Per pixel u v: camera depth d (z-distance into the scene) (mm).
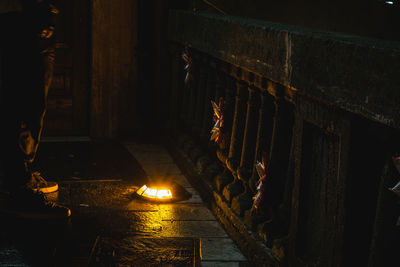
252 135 3770
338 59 2363
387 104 2018
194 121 5391
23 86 3701
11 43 3645
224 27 3953
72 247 3426
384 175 2150
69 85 6262
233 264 3369
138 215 4062
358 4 5988
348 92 2285
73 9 6094
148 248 3484
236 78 4074
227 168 4242
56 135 6285
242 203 3723
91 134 6266
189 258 3365
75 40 6168
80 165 5266
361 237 2416
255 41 3359
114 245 3500
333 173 2568
